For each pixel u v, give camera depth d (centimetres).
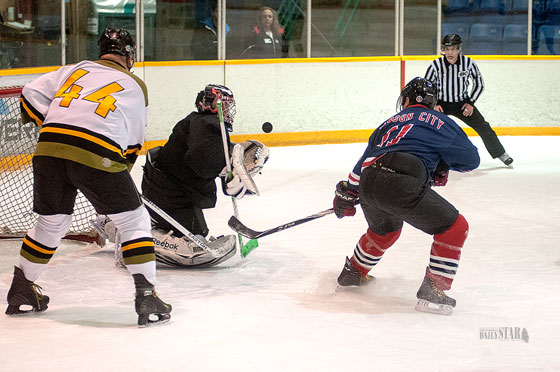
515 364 564
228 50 1983
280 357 580
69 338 627
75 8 1728
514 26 2197
